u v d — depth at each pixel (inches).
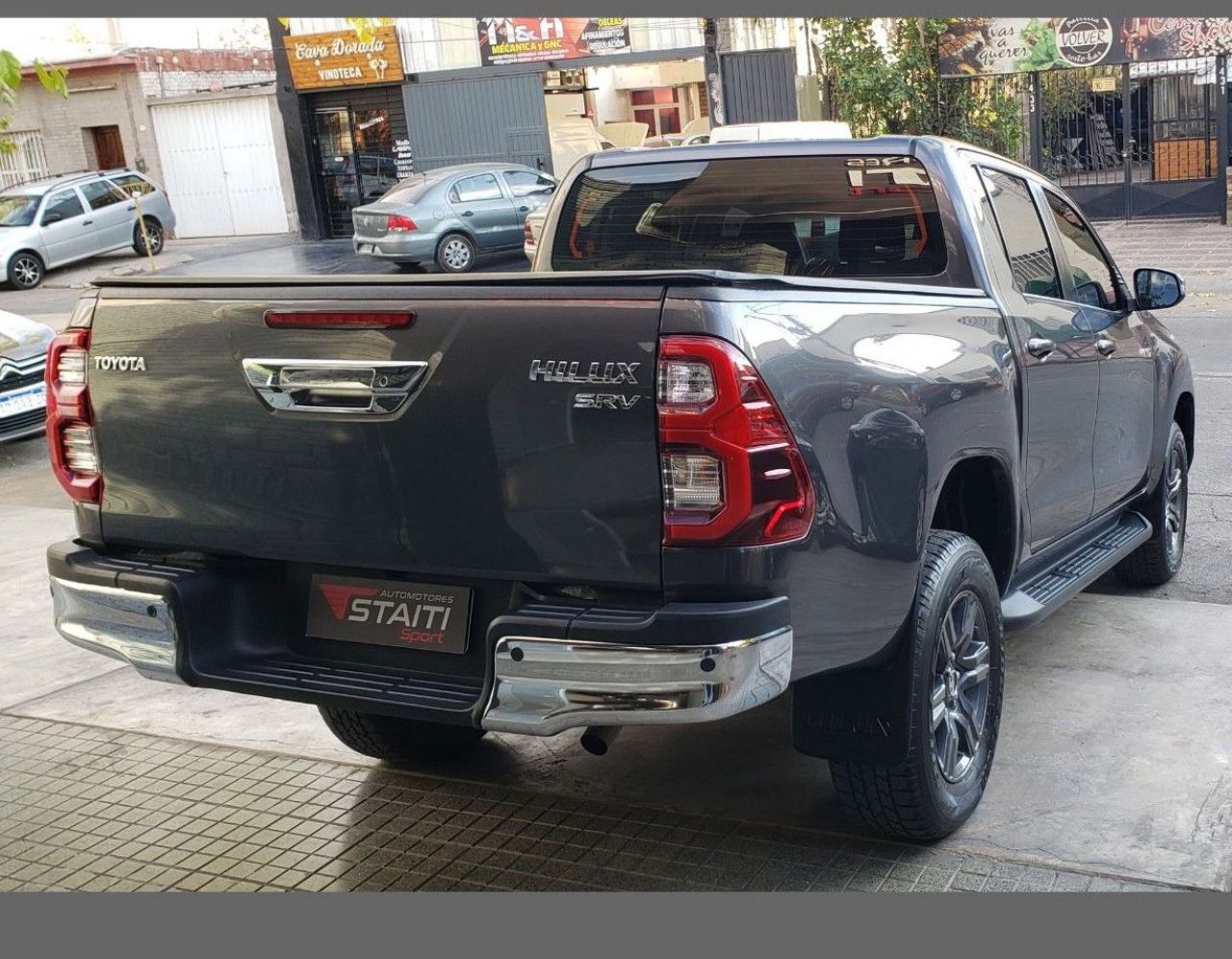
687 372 110.3
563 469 115.2
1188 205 829.2
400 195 805.9
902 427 131.5
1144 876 135.0
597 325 112.9
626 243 183.9
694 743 175.5
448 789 167.0
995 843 143.3
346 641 132.9
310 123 1139.3
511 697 117.3
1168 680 185.5
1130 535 208.8
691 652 111.0
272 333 125.9
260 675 131.9
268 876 147.4
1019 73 854.5
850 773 138.3
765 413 112.4
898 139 168.9
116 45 1304.1
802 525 116.1
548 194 841.5
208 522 133.6
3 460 422.0
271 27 1105.4
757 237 175.6
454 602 127.3
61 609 142.2
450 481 120.0
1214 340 464.4
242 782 173.6
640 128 1042.7
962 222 163.2
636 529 113.6
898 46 884.6
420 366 119.3
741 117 923.4
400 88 1093.1
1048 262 187.0
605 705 113.7
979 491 162.4
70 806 169.3
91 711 203.6
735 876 139.9
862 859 141.9
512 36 1034.7
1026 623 165.6
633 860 145.2
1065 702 179.9
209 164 1220.5
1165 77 825.5
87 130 1264.8
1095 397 189.9
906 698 134.0
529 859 147.0
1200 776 155.6
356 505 124.9
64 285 945.5
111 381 136.3
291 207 1203.9
